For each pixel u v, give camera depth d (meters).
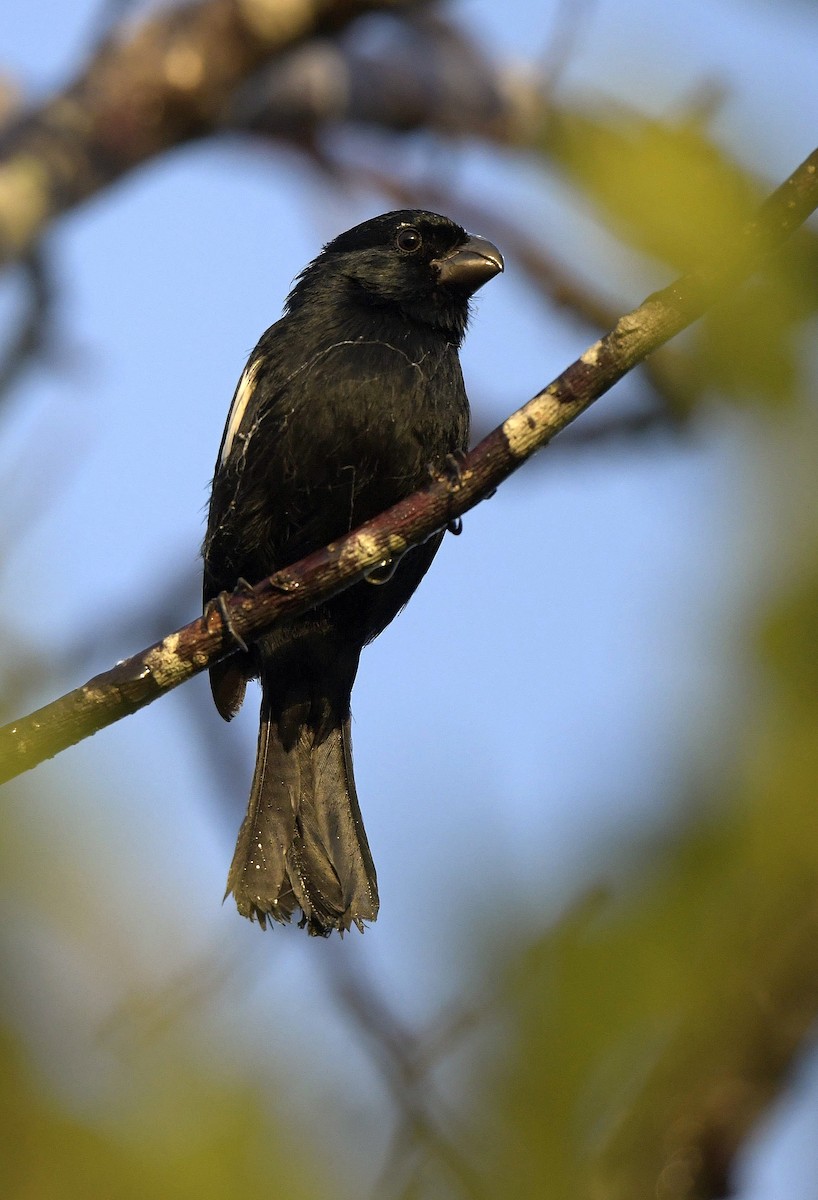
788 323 5.60
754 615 4.29
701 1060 4.10
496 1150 4.00
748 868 4.11
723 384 5.45
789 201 6.51
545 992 4.08
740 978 4.11
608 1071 4.04
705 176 6.70
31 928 4.11
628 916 4.12
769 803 4.10
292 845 10.23
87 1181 3.59
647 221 6.80
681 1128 4.09
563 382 7.80
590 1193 3.96
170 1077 3.85
